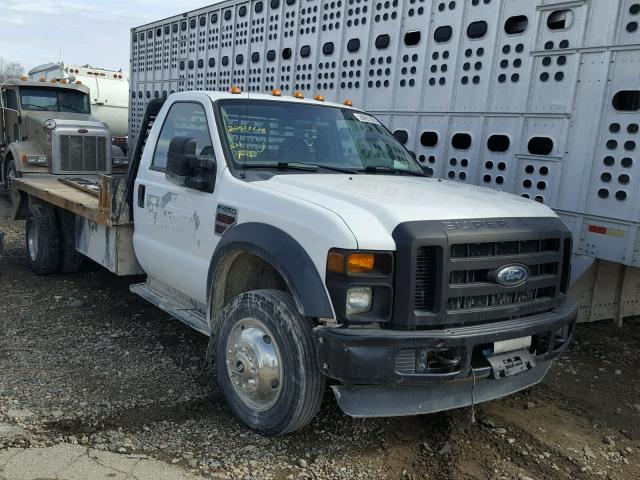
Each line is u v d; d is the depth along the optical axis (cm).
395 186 385
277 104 459
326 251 311
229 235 373
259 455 338
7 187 1178
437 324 313
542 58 600
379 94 762
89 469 310
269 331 342
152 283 522
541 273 359
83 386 413
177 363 462
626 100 539
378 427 379
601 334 602
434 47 695
